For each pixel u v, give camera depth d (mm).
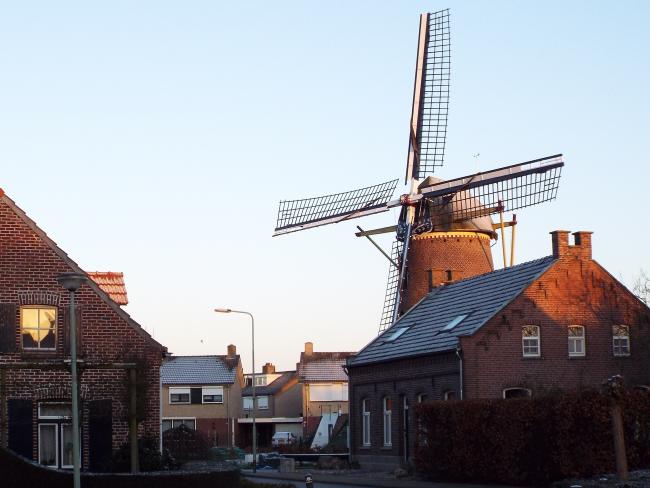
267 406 114750
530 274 48156
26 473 28547
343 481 45750
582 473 36688
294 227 66312
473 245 61250
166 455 36688
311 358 111500
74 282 25875
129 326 36812
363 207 64188
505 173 59844
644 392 37219
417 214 62281
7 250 36000
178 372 104875
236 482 32094
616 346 47969
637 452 37125
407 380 51188
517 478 38688
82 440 35688
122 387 36000
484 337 45719
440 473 43188
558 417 36875
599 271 48188
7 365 33375
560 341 46906
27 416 35250
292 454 69375
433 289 60094
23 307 35969
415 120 64625
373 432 55250
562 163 58000
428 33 65438
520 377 46000
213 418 103438
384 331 58219
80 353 36031
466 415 40906
